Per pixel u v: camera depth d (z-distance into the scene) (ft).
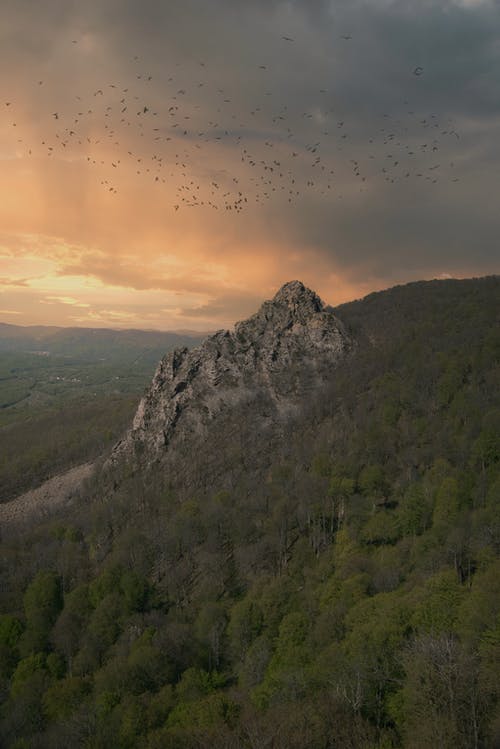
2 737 277.85
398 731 186.60
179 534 469.98
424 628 226.38
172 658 317.22
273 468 569.64
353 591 307.78
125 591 401.90
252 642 325.42
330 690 213.25
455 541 323.16
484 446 435.94
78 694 301.63
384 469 480.23
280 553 421.18
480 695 171.73
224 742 194.29
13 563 499.10
